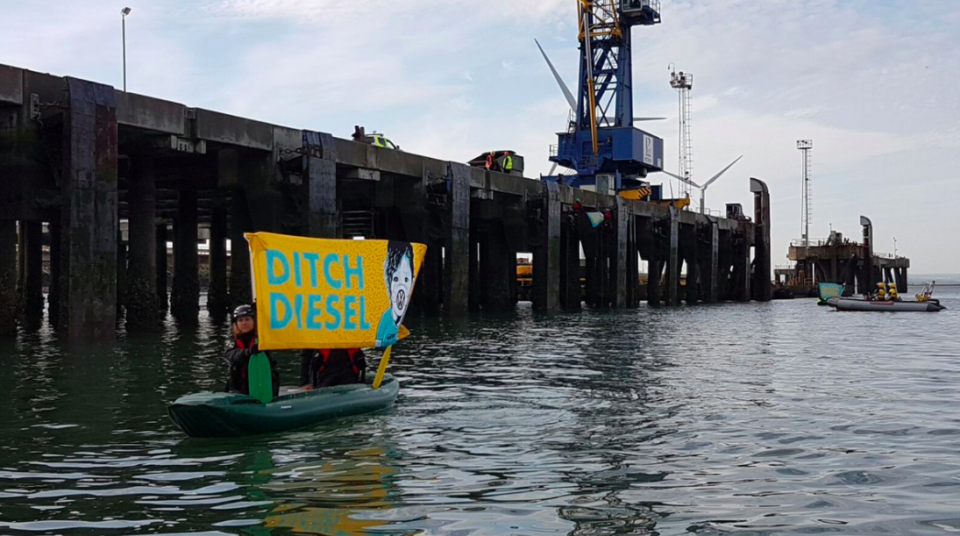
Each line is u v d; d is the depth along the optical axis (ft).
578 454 36.42
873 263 355.97
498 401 51.29
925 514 27.32
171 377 61.72
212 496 29.48
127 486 30.86
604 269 196.24
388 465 34.19
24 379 60.39
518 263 260.21
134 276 106.63
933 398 53.16
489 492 30.07
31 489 30.48
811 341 102.73
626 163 247.29
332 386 45.73
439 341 96.68
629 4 239.91
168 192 149.28
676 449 37.55
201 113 101.09
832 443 38.96
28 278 126.31
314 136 112.16
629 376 64.39
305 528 25.85
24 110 85.92
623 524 26.27
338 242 43.68
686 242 234.99
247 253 114.83
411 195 138.92
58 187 89.20
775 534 25.31
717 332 117.29
